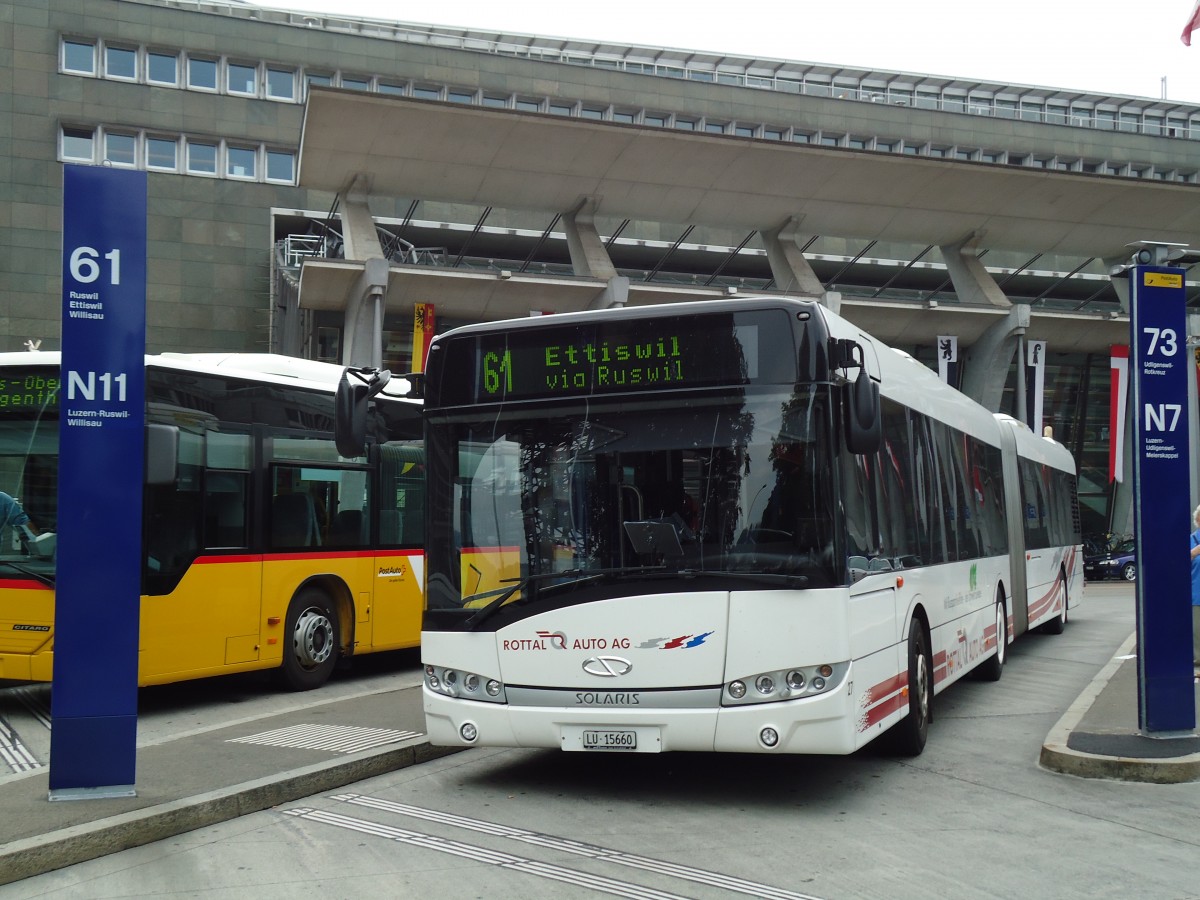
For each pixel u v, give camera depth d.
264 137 46.16
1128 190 39.19
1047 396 49.00
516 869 5.71
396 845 6.18
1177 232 41.59
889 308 40.22
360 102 31.27
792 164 36.25
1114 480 42.31
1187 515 8.62
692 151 34.97
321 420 12.45
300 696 11.79
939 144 55.53
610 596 6.88
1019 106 63.31
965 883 5.47
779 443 6.82
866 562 7.25
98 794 6.65
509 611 7.08
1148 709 8.54
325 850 6.08
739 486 6.82
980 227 40.69
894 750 8.56
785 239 39.25
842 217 39.09
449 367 7.52
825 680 6.62
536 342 7.33
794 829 6.50
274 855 5.99
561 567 7.03
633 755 8.66
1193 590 12.73
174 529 10.57
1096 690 10.98
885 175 37.31
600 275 35.72
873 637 7.32
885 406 8.38
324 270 32.56
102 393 6.62
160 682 10.34
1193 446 17.55
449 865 5.78
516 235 45.88
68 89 43.97
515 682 7.05
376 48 47.94
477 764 8.37
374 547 13.10
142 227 6.70
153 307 44.44
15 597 10.10
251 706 11.20
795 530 6.72
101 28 44.50
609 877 5.56
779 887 5.39
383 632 13.20
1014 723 10.13
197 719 10.58
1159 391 8.55
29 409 10.28
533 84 49.91
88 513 6.62
